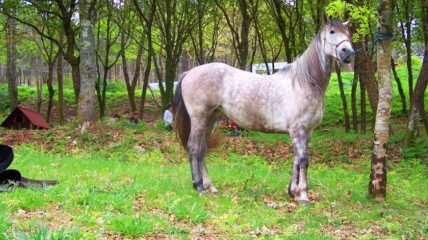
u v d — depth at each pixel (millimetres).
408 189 9258
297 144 7477
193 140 8070
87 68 16188
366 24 7992
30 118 17562
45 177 8406
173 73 22547
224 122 18000
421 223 6621
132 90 25188
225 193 7973
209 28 28172
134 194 6992
